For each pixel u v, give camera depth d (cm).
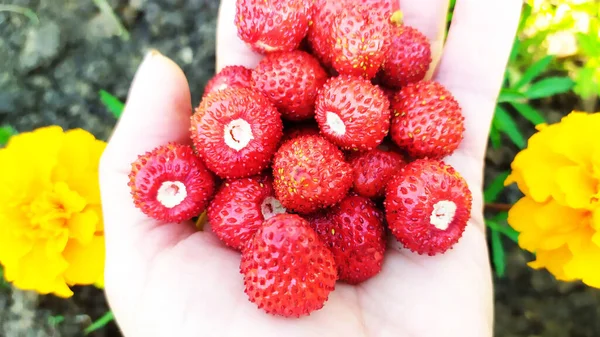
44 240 11
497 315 15
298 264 8
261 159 10
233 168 9
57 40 16
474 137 11
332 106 9
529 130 16
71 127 16
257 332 8
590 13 15
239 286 9
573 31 15
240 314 8
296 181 9
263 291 8
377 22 10
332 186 9
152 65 10
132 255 9
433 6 12
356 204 9
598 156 10
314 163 9
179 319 9
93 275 11
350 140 9
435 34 12
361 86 9
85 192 11
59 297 14
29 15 16
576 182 10
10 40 16
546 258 11
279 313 8
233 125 9
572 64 15
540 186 10
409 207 9
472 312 9
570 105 16
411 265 10
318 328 8
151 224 10
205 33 16
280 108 10
